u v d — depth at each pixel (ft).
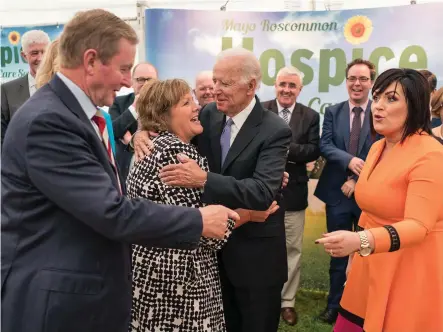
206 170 6.58
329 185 12.17
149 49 14.06
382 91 6.15
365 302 6.46
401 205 6.00
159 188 6.23
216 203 6.53
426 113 6.04
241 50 7.26
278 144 7.18
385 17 13.07
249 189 6.63
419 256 5.96
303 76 13.91
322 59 13.71
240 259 7.50
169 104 6.64
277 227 7.72
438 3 12.58
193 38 13.98
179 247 4.61
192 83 14.10
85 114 4.63
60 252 4.48
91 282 4.51
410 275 5.96
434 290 5.97
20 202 4.47
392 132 6.12
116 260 4.76
